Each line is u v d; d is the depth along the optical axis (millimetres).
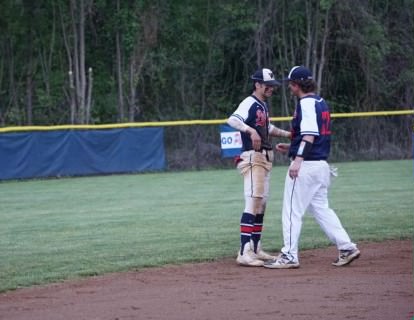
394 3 123812
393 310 20797
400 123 100000
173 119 117000
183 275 27141
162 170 87312
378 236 35750
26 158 79312
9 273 28109
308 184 27562
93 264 29656
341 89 120938
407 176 70938
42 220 44938
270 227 39781
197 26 119750
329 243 34312
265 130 29219
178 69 119312
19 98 113938
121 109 113125
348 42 115188
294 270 27625
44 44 113750
